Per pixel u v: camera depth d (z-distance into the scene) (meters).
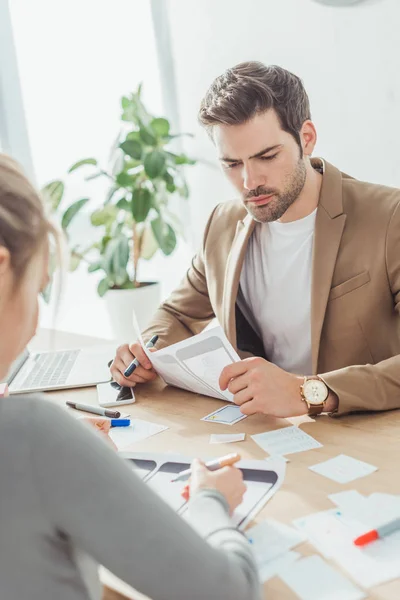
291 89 1.36
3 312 0.54
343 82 2.47
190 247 3.33
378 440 1.00
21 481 0.49
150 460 0.98
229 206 1.70
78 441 0.51
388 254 1.37
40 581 0.51
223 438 1.06
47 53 3.45
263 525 0.77
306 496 0.83
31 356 1.67
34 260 0.55
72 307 3.79
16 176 0.54
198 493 0.69
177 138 3.22
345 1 2.36
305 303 1.55
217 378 1.20
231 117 1.33
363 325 1.40
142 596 0.66
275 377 1.13
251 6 2.70
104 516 0.50
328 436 1.03
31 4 3.41
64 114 3.48
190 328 1.68
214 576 0.52
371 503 0.80
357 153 2.52
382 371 1.16
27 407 0.52
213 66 2.94
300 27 2.55
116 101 3.33
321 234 1.42
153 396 1.32
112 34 3.27
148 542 0.50
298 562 0.69
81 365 1.54
